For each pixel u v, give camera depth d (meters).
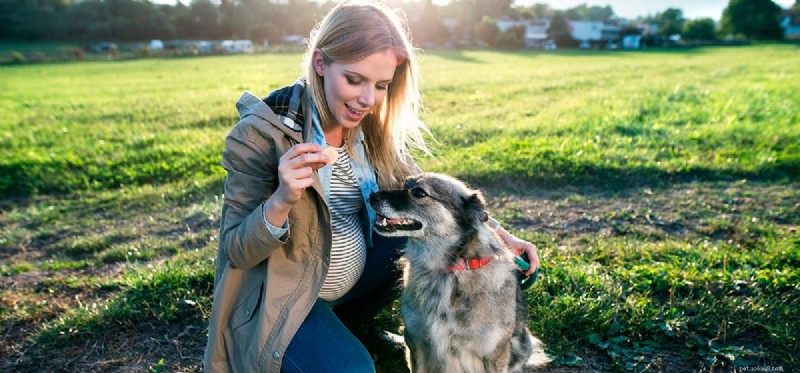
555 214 6.48
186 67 37.34
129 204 7.46
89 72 34.66
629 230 5.87
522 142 9.20
